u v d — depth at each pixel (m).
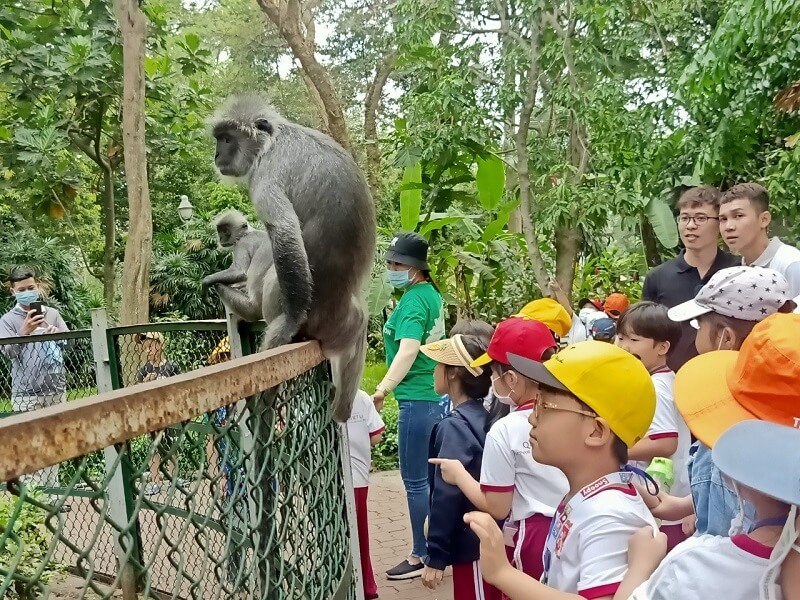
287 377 1.80
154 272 18.14
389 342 5.39
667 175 8.03
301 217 4.08
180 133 13.38
